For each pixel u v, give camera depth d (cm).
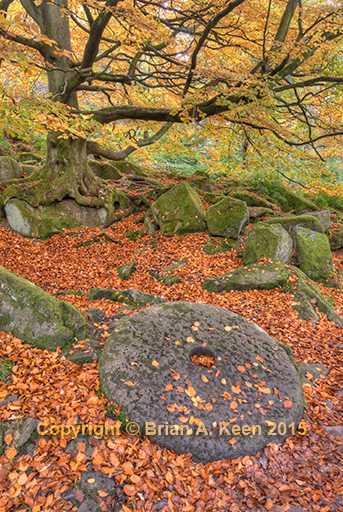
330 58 885
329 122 1009
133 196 1208
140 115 986
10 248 901
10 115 614
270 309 589
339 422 329
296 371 369
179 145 1165
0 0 831
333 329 542
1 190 1041
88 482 238
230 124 978
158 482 247
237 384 327
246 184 1416
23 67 388
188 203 1005
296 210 1272
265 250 770
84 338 390
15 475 239
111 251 953
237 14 913
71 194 1066
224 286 679
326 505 242
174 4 891
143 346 351
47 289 709
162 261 845
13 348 350
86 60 797
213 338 379
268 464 273
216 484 252
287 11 752
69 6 873
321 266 767
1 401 289
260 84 672
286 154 957
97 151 1138
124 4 738
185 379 320
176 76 902
